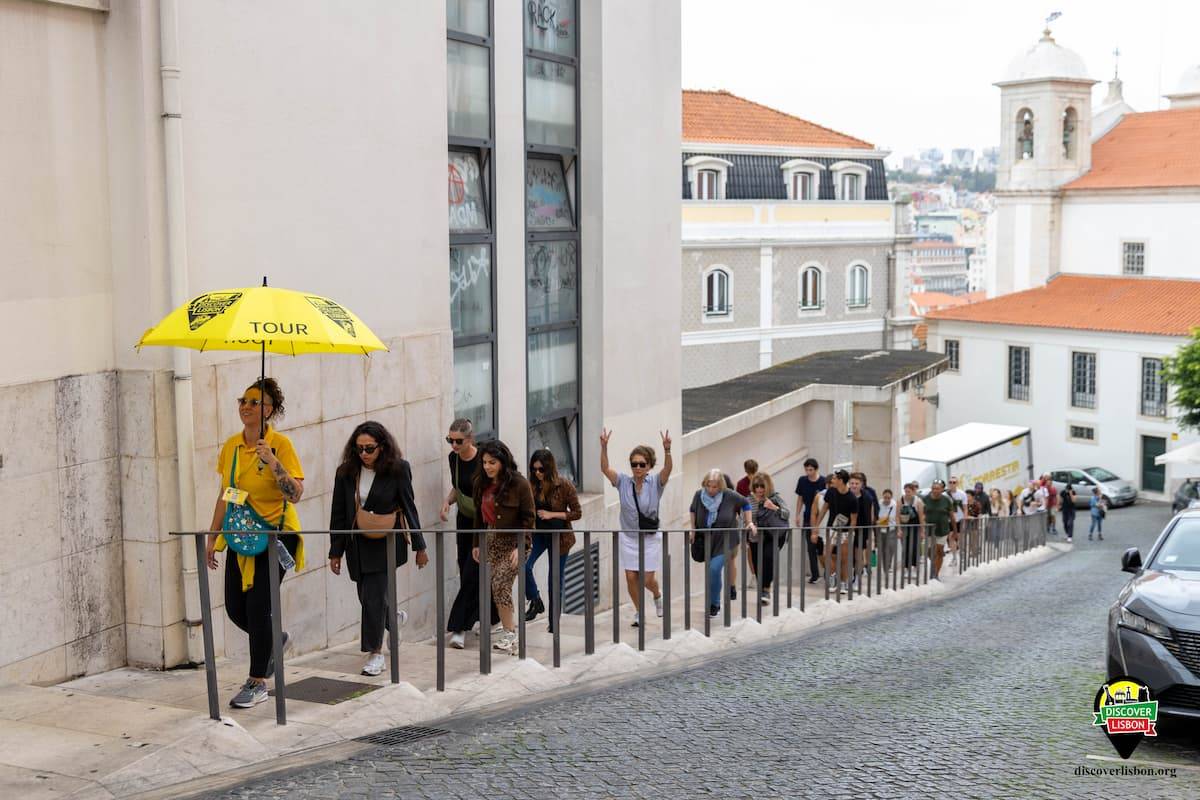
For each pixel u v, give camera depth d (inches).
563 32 577.9
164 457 331.6
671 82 671.1
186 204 338.3
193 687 319.3
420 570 442.9
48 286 312.7
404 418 431.8
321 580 391.2
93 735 267.6
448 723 308.5
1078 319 2354.8
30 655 309.4
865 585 780.6
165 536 333.1
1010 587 876.6
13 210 303.4
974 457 1515.7
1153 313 2316.7
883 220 2293.3
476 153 506.0
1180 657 333.4
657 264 663.8
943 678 426.3
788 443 974.4
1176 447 2213.3
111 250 330.0
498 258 514.6
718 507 529.7
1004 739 328.8
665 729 317.1
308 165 384.2
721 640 469.1
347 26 398.3
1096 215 2618.1
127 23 322.7
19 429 304.8
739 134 2169.0
